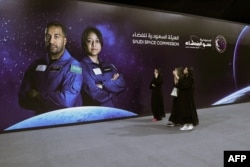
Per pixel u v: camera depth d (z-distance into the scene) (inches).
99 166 143.2
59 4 240.7
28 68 229.0
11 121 223.5
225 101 367.2
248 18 402.9
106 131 224.8
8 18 218.5
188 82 224.1
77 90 252.7
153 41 297.7
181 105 226.1
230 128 227.5
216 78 356.5
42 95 236.1
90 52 258.5
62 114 245.9
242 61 385.1
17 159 157.4
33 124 233.0
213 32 351.6
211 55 350.3
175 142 186.9
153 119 271.0
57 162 150.9
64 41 244.4
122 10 275.6
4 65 219.0
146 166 141.8
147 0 298.5
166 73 308.0
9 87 221.6
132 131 223.1
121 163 146.9
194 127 233.8
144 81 292.7
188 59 327.0
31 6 227.8
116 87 274.7
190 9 334.6
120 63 276.5
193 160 149.7
